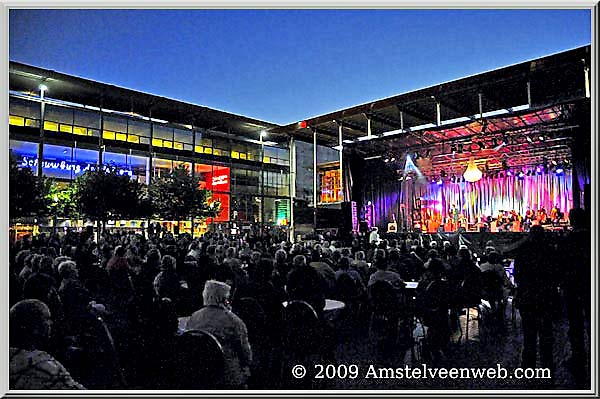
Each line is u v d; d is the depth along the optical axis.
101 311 4.93
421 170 24.14
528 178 25.83
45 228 20.72
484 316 8.09
